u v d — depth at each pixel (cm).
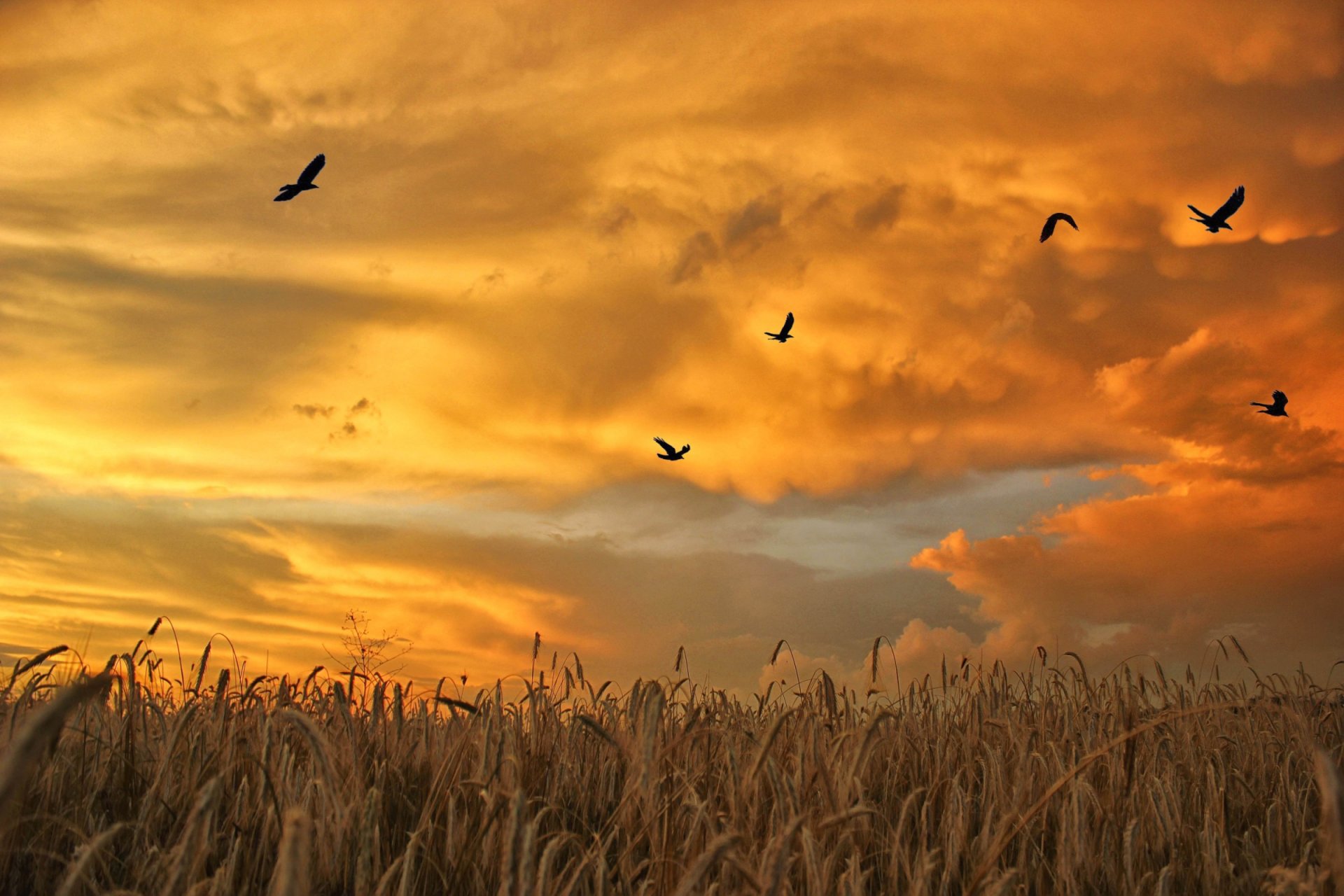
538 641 634
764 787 457
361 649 660
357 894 325
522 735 520
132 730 432
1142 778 500
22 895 351
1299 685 751
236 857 341
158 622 459
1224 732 636
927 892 345
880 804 512
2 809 167
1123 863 421
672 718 564
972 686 722
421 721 580
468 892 368
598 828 462
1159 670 756
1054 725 636
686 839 374
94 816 405
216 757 423
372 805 348
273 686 534
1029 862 425
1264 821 516
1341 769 567
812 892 327
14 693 398
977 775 575
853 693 571
